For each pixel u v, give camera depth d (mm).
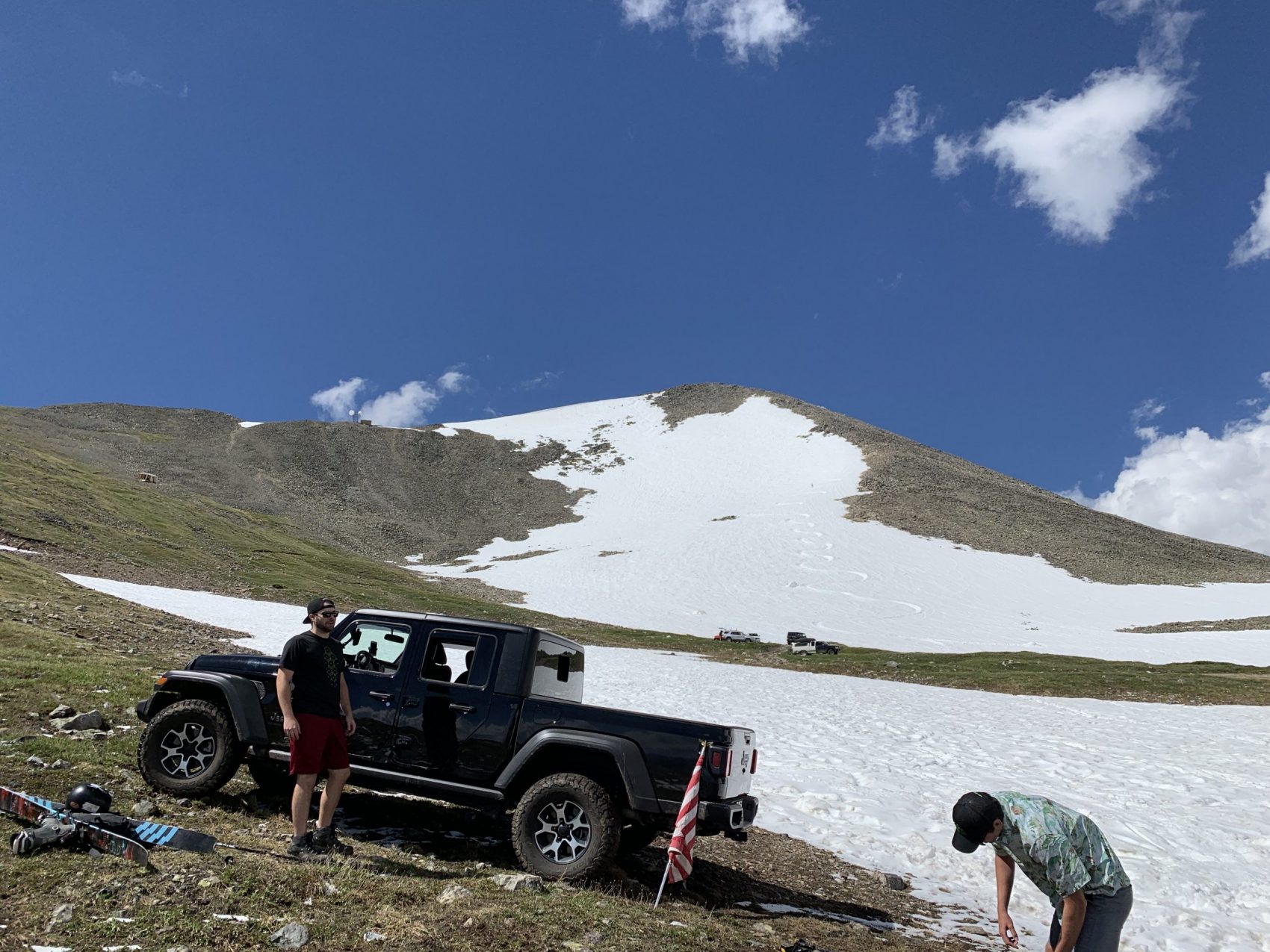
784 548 99750
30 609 18578
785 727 20859
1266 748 20734
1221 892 9508
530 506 144500
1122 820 12852
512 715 7398
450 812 8914
